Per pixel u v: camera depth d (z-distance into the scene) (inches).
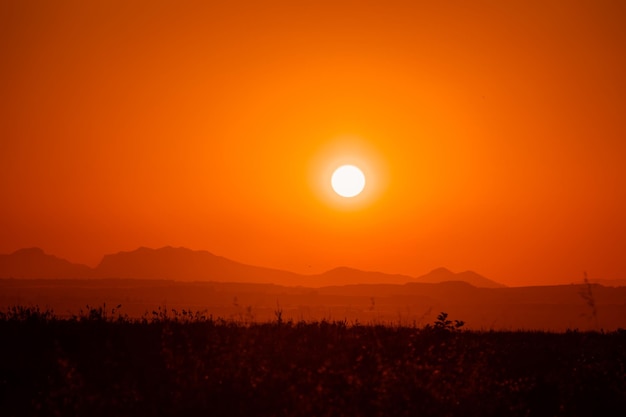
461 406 2172.7
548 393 2481.5
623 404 2340.1
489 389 2375.7
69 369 2352.4
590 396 2418.8
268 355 2669.8
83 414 1964.8
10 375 2402.8
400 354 2866.6
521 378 2498.8
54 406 2011.6
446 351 2883.9
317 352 2783.0
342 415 1975.9
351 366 2509.8
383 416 2015.3
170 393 2129.7
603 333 4183.1
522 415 2217.0
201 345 2876.5
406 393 2161.7
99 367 2476.6
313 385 2214.6
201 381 2234.3
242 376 2295.8
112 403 2027.6
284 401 2084.2
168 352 2512.3
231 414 2004.2
